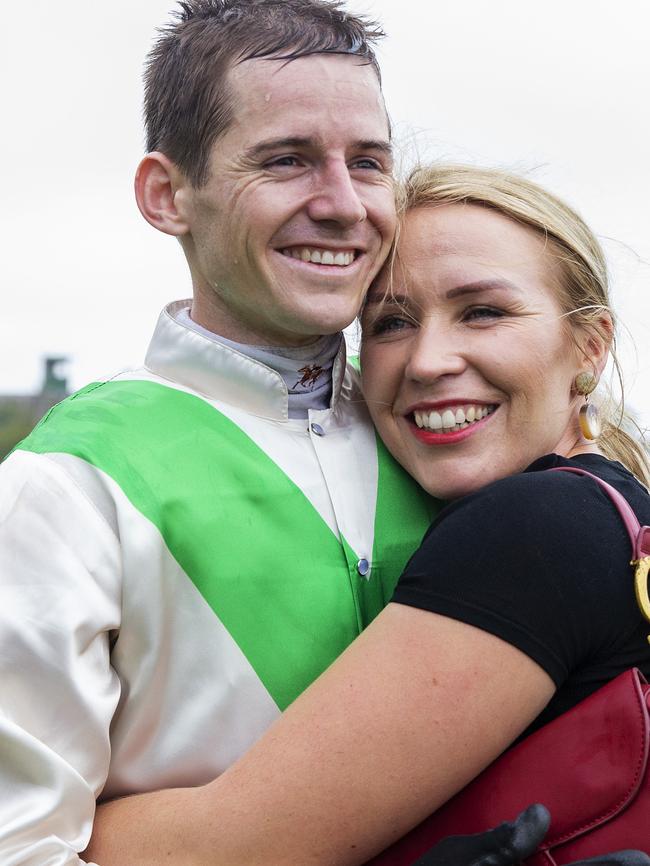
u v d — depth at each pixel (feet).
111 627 5.39
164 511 5.56
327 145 5.80
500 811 4.81
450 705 4.75
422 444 6.13
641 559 4.92
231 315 6.27
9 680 5.15
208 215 5.99
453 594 4.86
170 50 6.17
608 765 4.67
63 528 5.37
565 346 6.11
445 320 6.06
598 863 4.49
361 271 6.02
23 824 4.93
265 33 5.83
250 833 4.82
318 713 4.87
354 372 6.83
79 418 5.82
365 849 4.82
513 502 5.00
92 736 5.23
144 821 5.12
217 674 5.51
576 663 4.93
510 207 6.10
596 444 6.67
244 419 6.10
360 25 6.04
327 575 5.82
